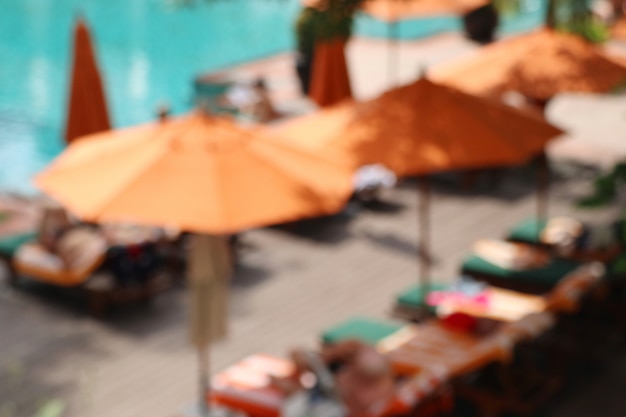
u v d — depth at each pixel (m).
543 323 11.80
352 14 16.70
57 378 12.49
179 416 10.30
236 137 10.00
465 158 11.13
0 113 29.14
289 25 41.56
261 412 10.38
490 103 12.16
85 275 14.38
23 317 14.20
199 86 29.39
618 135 24.22
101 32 40.00
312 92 22.19
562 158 22.09
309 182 9.77
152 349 13.30
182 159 9.61
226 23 41.94
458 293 12.81
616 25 18.06
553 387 11.89
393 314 13.84
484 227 17.97
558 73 15.23
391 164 11.02
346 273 15.91
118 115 29.16
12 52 36.75
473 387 11.30
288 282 15.52
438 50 35.16
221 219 9.02
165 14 43.09
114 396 12.04
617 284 13.24
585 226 14.65
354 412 9.71
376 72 31.70
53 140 26.67
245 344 13.42
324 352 10.32
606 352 12.92
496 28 36.16
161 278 14.88
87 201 9.41
